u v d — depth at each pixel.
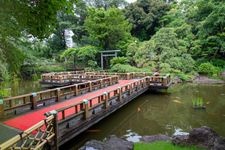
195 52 25.59
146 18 32.16
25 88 19.59
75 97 11.40
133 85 13.34
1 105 7.61
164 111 11.29
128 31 29.83
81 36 34.66
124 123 9.51
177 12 31.09
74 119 7.24
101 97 9.07
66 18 34.81
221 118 9.83
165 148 6.04
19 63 4.01
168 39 22.61
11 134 5.77
